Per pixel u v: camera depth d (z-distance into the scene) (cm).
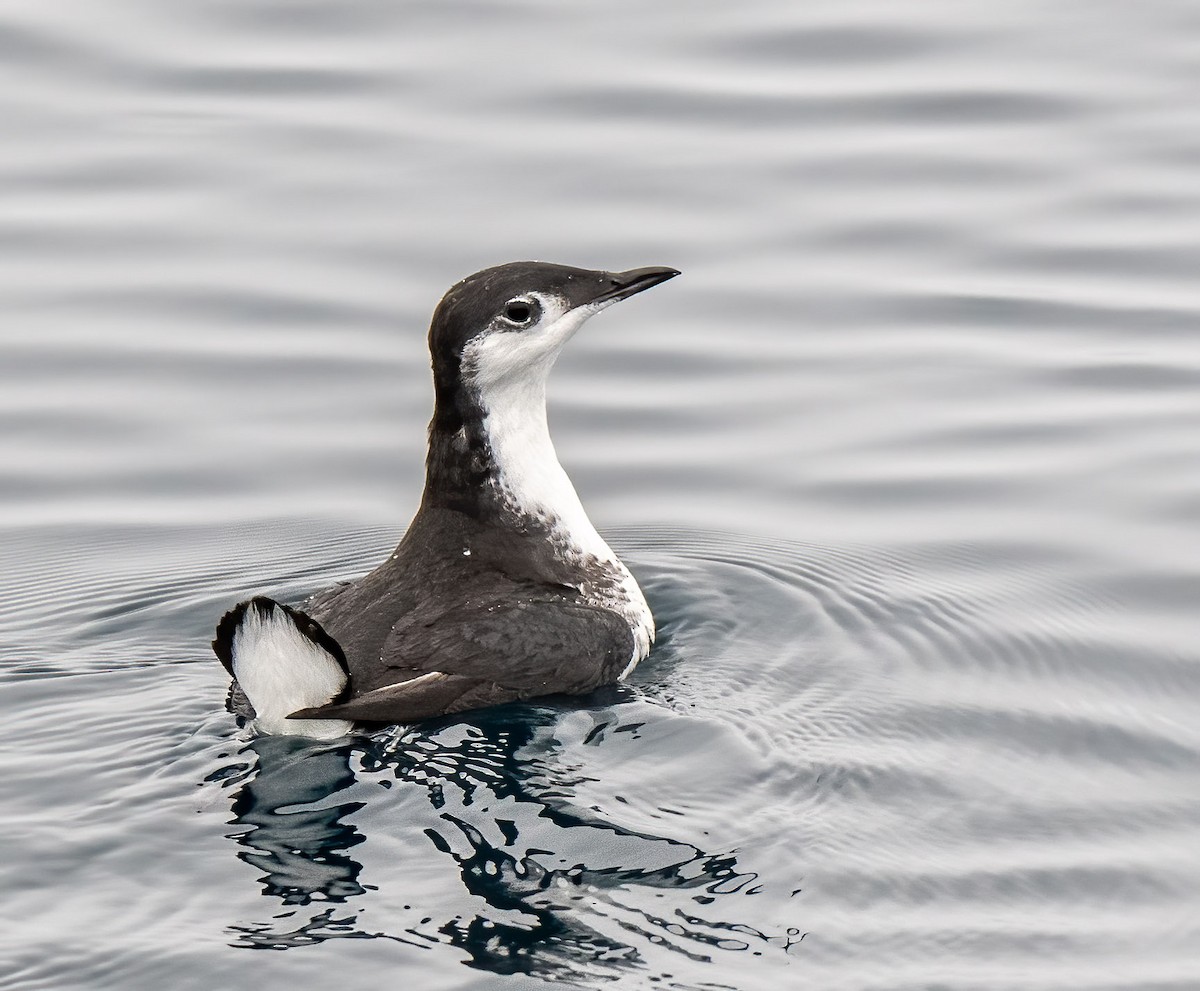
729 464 1650
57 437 1677
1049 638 1342
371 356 1797
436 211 2000
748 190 2047
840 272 1920
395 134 2148
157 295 1873
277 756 1105
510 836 1034
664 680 1242
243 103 2214
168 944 939
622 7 2447
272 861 1001
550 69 2286
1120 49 2338
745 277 1914
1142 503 1556
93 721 1160
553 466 1295
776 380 1770
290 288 1881
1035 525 1532
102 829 1034
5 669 1255
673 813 1069
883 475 1622
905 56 2323
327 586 1432
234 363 1786
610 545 1517
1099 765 1156
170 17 2402
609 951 945
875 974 938
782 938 961
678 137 2152
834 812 1080
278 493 1609
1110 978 940
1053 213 2009
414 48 2338
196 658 1279
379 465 1655
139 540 1527
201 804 1059
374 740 1121
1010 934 975
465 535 1261
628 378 1789
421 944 943
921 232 1980
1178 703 1251
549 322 1251
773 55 2325
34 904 970
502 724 1148
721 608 1388
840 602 1399
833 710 1211
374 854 1018
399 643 1169
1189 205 2012
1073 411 1698
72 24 2372
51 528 1543
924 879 1020
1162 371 1755
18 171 2073
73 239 1958
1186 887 1023
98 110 2200
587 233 1959
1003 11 2445
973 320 1852
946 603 1397
